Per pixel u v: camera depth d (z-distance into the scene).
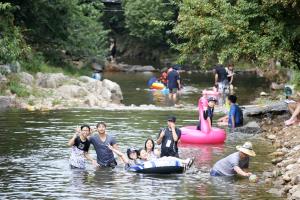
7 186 21.72
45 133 31.92
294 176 21.69
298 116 33.66
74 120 36.62
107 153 25.36
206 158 26.62
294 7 33.75
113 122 36.09
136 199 20.12
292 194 20.00
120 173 24.00
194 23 36.50
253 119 37.50
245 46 34.84
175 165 23.92
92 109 42.53
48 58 63.28
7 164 25.03
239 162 23.94
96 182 22.45
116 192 21.02
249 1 36.66
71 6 63.28
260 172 23.86
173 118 25.86
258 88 65.06
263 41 34.16
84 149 25.14
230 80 59.31
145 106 46.03
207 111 30.47
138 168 24.09
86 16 70.88
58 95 48.06
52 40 64.12
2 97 42.84
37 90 48.09
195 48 38.00
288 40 34.38
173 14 105.12
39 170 24.16
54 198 20.23
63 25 63.75
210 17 36.69
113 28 115.00
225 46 35.84
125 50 111.56
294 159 24.48
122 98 53.41
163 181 22.67
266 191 21.11
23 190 21.22
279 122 35.44
